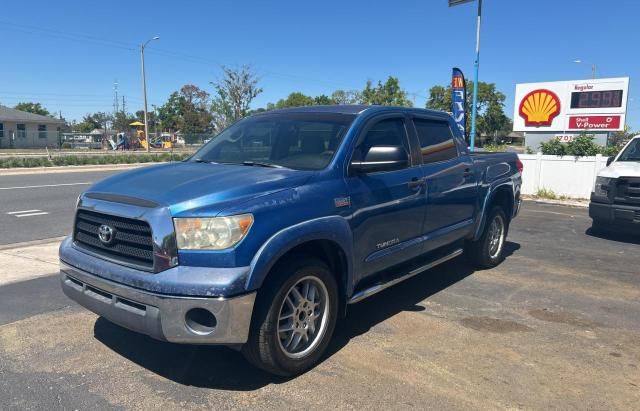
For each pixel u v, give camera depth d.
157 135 81.19
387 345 4.35
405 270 5.13
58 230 9.30
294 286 3.68
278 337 3.59
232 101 48.19
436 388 3.63
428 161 5.29
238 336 3.30
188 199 3.38
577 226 10.25
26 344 4.27
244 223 3.33
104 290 3.56
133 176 4.09
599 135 21.50
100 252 3.72
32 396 3.46
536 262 7.29
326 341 3.99
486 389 3.62
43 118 60.38
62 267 3.97
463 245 6.63
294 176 3.86
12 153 41.97
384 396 3.51
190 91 88.62
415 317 5.03
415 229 5.02
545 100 22.55
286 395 3.51
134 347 4.22
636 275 6.67
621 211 8.44
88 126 106.19
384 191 4.49
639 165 8.75
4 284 5.84
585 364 4.05
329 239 3.86
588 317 5.10
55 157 29.36
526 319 5.02
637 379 3.82
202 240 3.27
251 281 3.30
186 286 3.20
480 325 4.84
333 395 3.52
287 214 3.58
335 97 63.69
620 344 4.45
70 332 4.51
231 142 4.95
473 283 6.23
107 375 3.76
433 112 5.71
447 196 5.51
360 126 4.47
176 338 3.27
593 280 6.41
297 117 4.81
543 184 14.45
